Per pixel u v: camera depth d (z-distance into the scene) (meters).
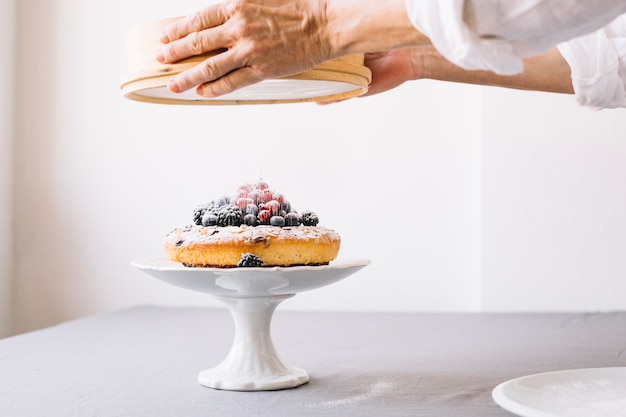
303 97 1.19
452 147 2.29
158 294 2.49
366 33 0.83
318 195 2.36
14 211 2.57
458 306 2.29
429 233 2.30
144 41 0.99
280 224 1.06
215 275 0.98
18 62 2.56
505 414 0.88
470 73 1.29
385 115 2.32
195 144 2.45
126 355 1.32
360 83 1.04
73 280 2.54
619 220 2.14
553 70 1.28
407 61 1.30
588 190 2.15
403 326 1.74
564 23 0.72
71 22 2.54
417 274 2.31
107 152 2.51
